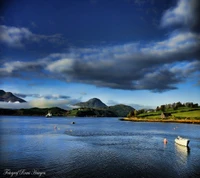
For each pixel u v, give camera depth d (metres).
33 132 93.50
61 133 91.31
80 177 31.06
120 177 31.39
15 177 30.53
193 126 148.50
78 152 47.84
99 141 67.19
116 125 163.38
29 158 41.06
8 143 58.66
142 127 138.88
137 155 46.12
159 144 62.44
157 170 35.19
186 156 46.22
